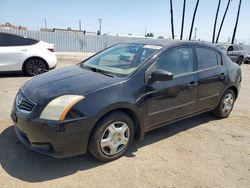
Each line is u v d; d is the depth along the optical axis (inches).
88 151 135.2
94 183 118.5
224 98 205.9
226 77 198.4
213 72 186.5
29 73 354.6
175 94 158.9
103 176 124.0
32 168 127.6
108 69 154.7
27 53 347.6
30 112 121.5
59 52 979.9
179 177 126.4
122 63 156.6
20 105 130.6
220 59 198.1
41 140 119.8
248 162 144.3
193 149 155.7
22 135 133.4
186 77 165.5
